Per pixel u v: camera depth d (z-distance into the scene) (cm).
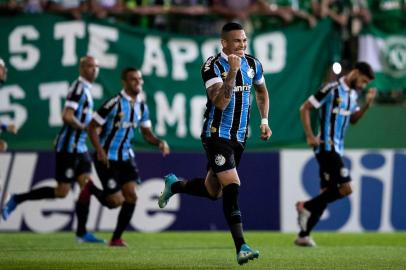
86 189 3488
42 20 4506
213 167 2269
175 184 2570
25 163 4222
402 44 4553
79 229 3500
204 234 4084
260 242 3600
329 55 4516
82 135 3553
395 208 4294
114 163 3325
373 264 2472
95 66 3541
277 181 4300
